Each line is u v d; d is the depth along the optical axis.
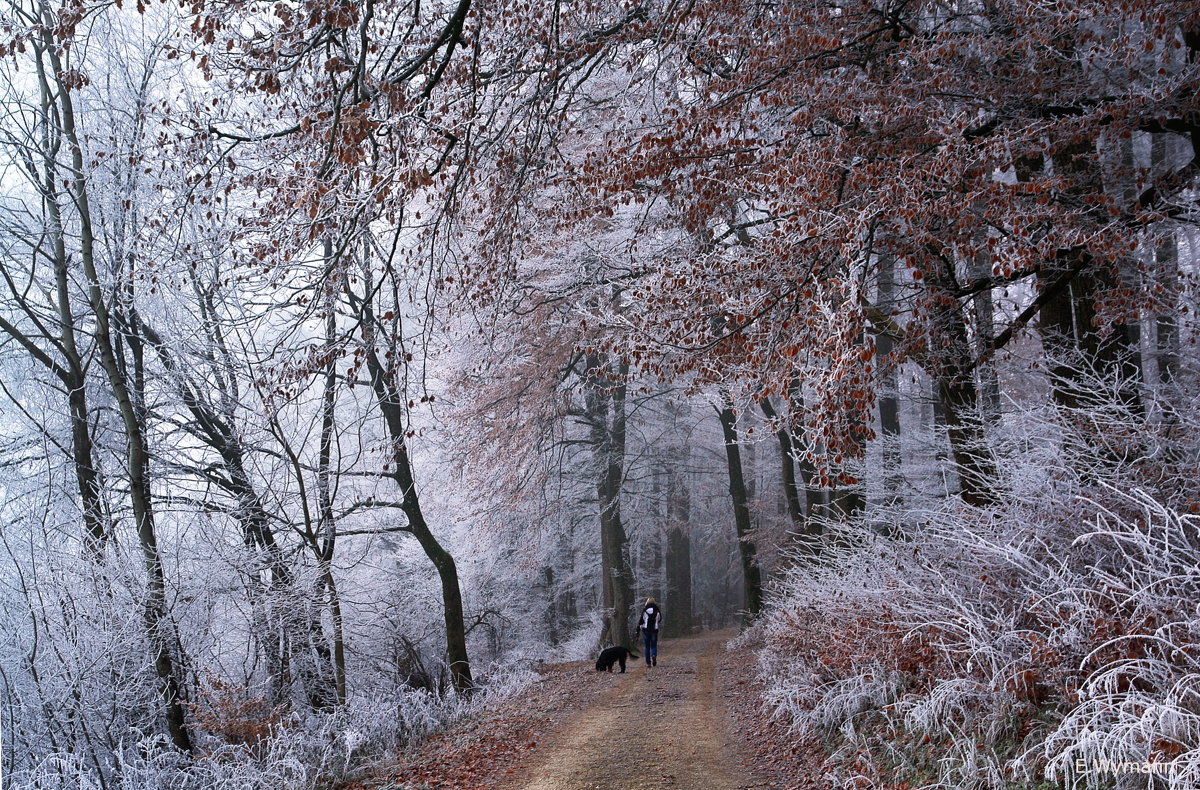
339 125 6.12
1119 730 4.21
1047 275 8.17
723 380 8.23
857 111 7.23
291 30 6.81
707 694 12.40
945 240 7.07
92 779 8.80
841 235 6.34
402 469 15.38
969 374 9.16
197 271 9.45
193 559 11.84
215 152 8.20
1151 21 6.40
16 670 9.27
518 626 25.83
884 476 13.41
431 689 14.47
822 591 9.20
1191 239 9.60
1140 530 5.51
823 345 5.41
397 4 7.57
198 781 9.27
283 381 7.73
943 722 5.96
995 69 7.50
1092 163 8.09
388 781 8.22
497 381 15.65
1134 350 8.09
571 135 10.36
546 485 20.84
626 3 7.73
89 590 10.14
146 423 13.31
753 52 7.41
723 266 7.72
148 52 11.69
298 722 10.79
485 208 8.59
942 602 6.60
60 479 12.45
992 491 7.03
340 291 7.93
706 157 7.83
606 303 12.25
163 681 10.56
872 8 7.34
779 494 25.08
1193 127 7.43
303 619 12.57
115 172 11.55
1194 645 4.37
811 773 6.84
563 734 9.71
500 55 7.89
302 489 12.23
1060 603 5.20
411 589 18.86
